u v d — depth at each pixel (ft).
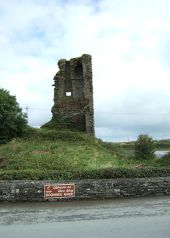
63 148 127.13
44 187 76.02
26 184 75.82
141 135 165.89
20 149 123.75
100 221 57.21
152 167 87.92
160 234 49.49
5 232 51.42
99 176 81.51
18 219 59.21
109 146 152.25
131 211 64.49
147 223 55.42
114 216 60.59
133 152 164.55
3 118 135.74
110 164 111.45
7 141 135.13
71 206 70.13
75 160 113.39
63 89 175.83
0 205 71.92
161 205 69.77
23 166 104.58
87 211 65.10
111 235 49.21
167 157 112.06
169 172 85.87
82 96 172.86
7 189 75.10
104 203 72.84
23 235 49.78
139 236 48.57
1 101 136.87
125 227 53.26
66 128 168.66
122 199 77.20
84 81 171.01
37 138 139.44
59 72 176.14
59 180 78.02
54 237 48.62
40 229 52.80
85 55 172.24
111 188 78.84
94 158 117.80
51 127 168.25
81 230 51.96
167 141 256.32
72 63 177.68
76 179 79.66
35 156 115.14
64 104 172.14
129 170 83.71
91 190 77.77
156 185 81.56
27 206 70.49
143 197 79.25
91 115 168.66
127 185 79.82
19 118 141.69
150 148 160.76
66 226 54.34
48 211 65.41
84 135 147.54
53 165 106.22
